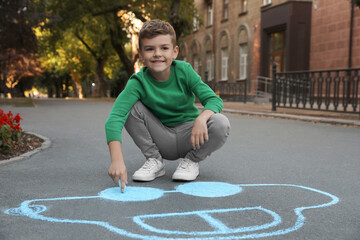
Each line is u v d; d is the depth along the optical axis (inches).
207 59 950.4
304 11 600.4
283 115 333.1
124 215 75.7
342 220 74.4
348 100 301.4
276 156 150.3
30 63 884.6
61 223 71.1
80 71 1245.1
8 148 141.5
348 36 526.3
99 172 117.6
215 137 99.5
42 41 832.3
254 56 733.3
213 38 891.4
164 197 88.6
